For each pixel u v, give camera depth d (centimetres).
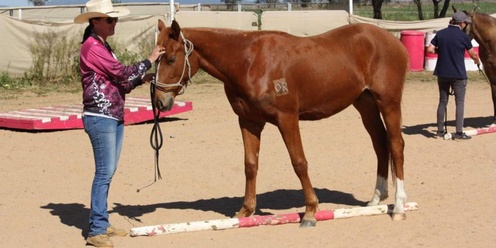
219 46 683
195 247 658
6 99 1694
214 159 1050
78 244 678
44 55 1930
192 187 896
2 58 1886
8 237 701
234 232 702
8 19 1881
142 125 1355
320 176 945
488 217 740
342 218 740
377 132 781
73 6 2334
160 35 671
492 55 1245
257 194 862
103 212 667
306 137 1214
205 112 1510
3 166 1017
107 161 664
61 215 778
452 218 739
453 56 1151
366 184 901
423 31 2281
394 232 695
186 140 1198
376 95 738
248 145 734
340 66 718
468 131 1195
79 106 1495
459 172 945
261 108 687
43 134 1261
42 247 670
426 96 1739
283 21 2273
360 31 741
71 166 1014
